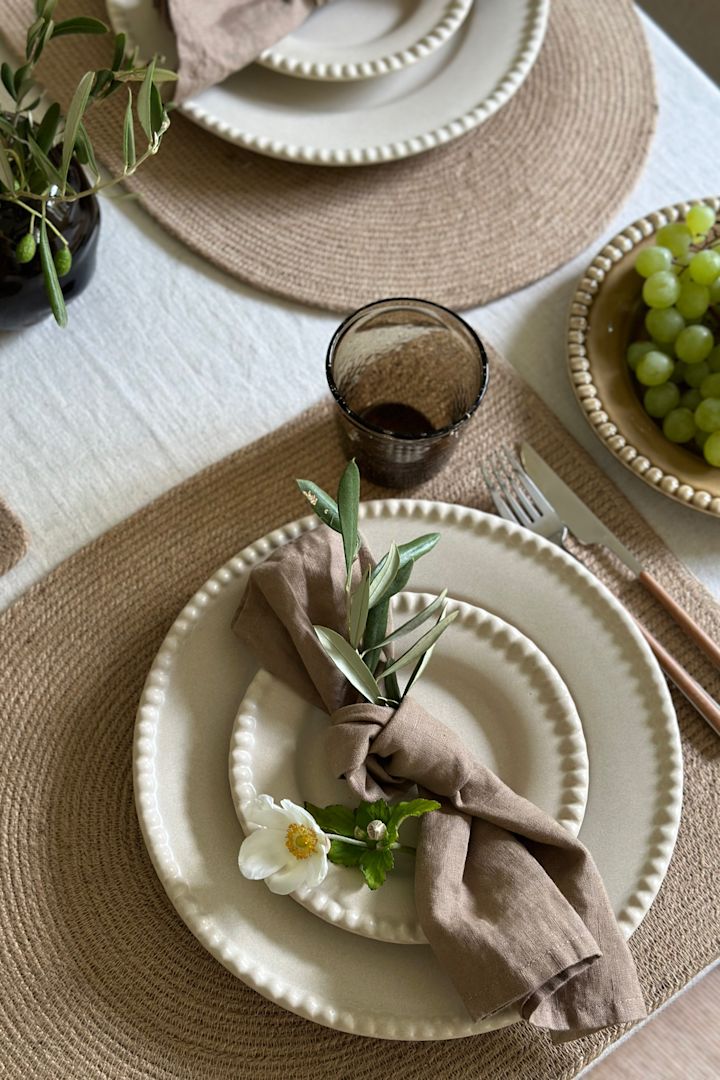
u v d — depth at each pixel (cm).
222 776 91
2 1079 87
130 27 112
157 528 101
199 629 94
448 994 86
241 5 110
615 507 103
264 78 113
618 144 116
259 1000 89
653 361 102
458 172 114
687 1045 114
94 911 91
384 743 87
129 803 93
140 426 104
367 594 87
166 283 109
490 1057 89
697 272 102
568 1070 89
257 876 85
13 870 91
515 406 106
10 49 114
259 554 96
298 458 103
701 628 99
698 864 93
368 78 113
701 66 172
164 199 111
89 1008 89
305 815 84
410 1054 89
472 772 89
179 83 108
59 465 103
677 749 92
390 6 115
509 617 96
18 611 98
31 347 106
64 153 90
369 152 110
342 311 109
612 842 91
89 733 95
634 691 94
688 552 103
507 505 101
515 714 93
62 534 101
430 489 103
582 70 119
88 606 98
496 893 86
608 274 107
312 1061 88
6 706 95
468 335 96
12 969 89
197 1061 88
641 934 92
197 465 103
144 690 93
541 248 111
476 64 115
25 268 99
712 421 100
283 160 113
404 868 88
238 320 108
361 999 86
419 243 111
